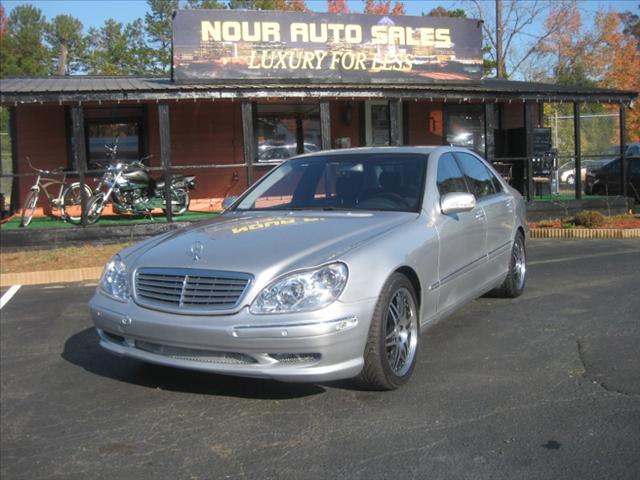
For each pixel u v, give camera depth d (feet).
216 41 43.37
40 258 35.47
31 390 16.24
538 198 49.96
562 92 45.91
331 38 45.44
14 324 23.12
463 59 48.52
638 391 14.58
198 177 49.57
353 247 14.07
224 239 14.99
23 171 47.29
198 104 49.21
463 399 14.40
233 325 12.94
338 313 12.98
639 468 11.23
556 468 11.30
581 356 17.08
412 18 47.09
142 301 14.16
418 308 15.66
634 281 26.30
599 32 99.86
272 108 50.26
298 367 12.96
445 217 17.24
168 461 12.16
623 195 48.70
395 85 46.19
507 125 56.54
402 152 18.97
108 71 140.87
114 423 13.97
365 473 11.35
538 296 24.08
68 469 12.07
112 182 41.57
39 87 40.16
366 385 14.55
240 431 13.24
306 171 19.34
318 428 13.20
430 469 11.39
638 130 97.86
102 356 18.78
